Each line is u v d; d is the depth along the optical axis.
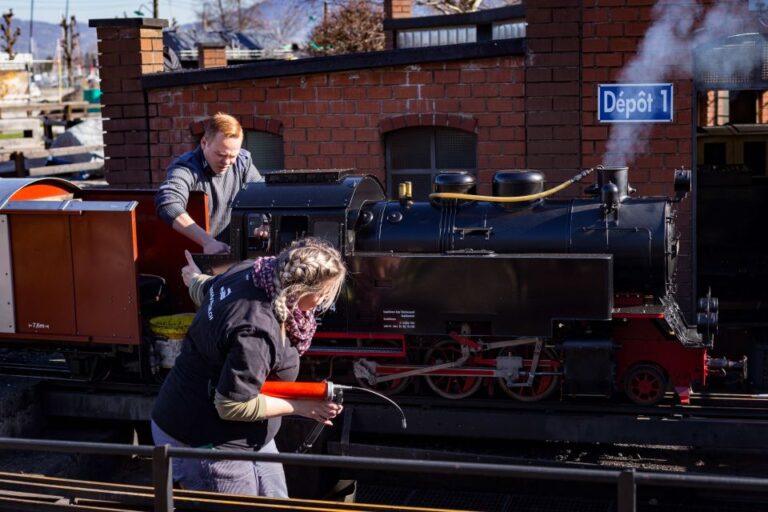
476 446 6.84
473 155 9.40
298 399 3.80
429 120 9.26
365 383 6.73
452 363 6.44
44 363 8.02
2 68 23.81
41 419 7.14
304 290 3.59
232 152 6.37
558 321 6.22
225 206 6.80
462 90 9.12
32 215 6.81
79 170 18.77
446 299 6.23
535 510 5.87
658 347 6.36
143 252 7.48
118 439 7.21
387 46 14.94
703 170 11.49
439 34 14.46
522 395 6.59
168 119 10.09
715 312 6.48
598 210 6.40
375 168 9.52
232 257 6.61
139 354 6.84
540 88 8.83
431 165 9.52
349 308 6.41
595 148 8.72
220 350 3.63
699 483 3.14
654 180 8.63
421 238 6.54
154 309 7.12
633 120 8.59
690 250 8.59
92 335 6.81
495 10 13.62
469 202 6.69
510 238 6.40
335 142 9.59
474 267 6.17
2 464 6.50
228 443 3.89
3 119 22.00
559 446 6.82
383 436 7.02
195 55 20.33
